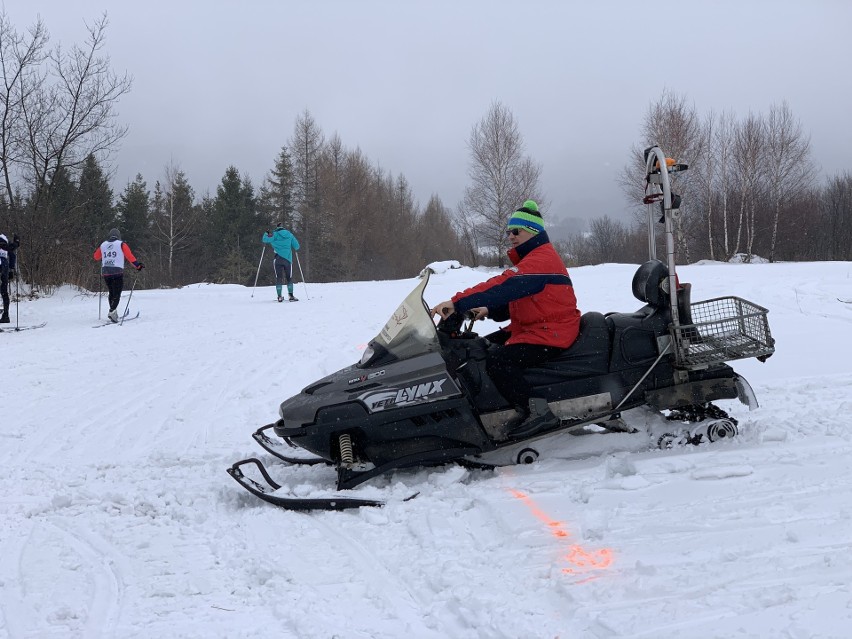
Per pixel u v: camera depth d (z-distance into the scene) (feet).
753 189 120.78
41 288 62.59
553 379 14.28
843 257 154.20
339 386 13.92
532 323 14.38
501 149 127.65
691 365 14.20
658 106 120.26
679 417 15.31
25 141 66.28
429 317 14.02
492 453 14.38
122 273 42.96
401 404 13.56
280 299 51.88
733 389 14.70
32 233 63.52
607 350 14.46
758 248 130.00
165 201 178.91
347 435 13.64
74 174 72.23
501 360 14.01
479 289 14.01
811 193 143.13
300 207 169.37
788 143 121.29
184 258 182.91
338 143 175.83
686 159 118.93
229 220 185.16
